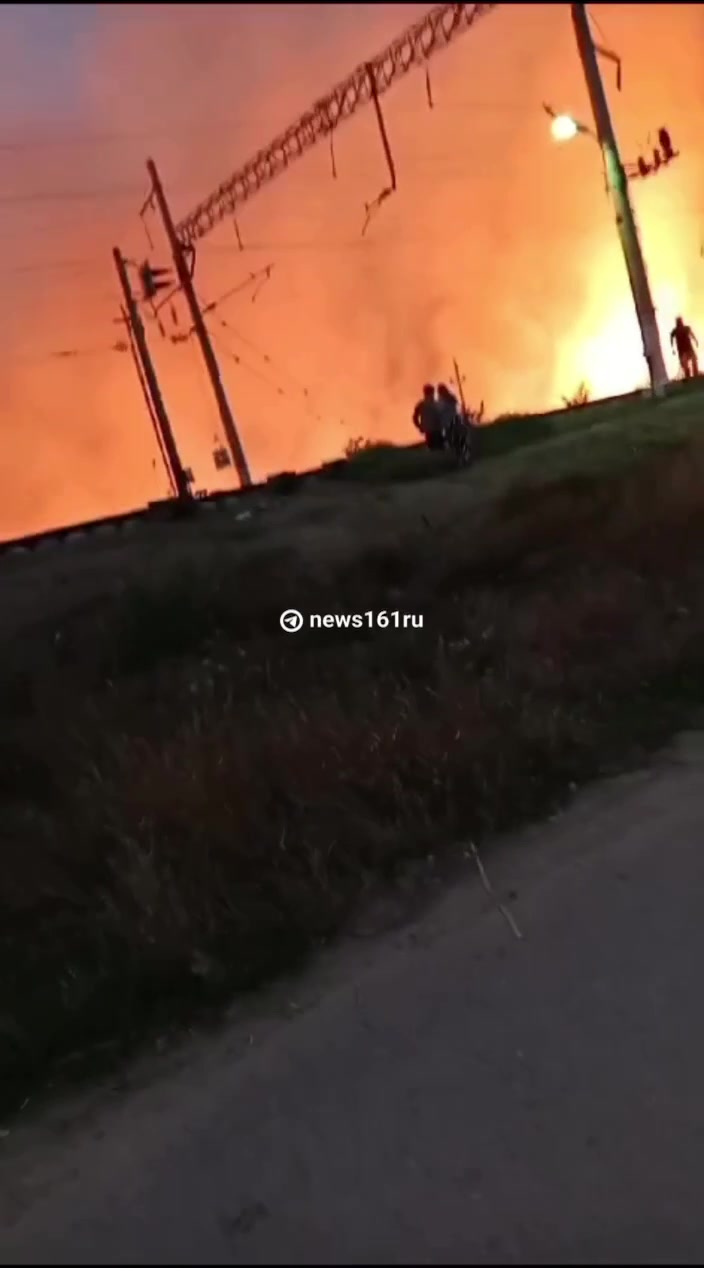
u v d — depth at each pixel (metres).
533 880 4.54
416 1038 3.59
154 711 6.95
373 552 11.01
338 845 4.92
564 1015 3.59
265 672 7.50
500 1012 3.66
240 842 4.93
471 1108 3.21
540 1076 3.31
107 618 9.79
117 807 5.36
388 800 5.25
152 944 4.28
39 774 6.53
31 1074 3.85
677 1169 2.89
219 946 4.33
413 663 7.29
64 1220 3.00
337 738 5.71
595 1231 2.70
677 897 4.20
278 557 11.94
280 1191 2.96
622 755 5.71
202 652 8.65
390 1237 2.73
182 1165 3.15
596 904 4.25
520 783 5.37
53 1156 3.37
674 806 5.00
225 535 15.45
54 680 8.36
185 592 9.98
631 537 9.33
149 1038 3.92
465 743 5.61
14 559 16.69
